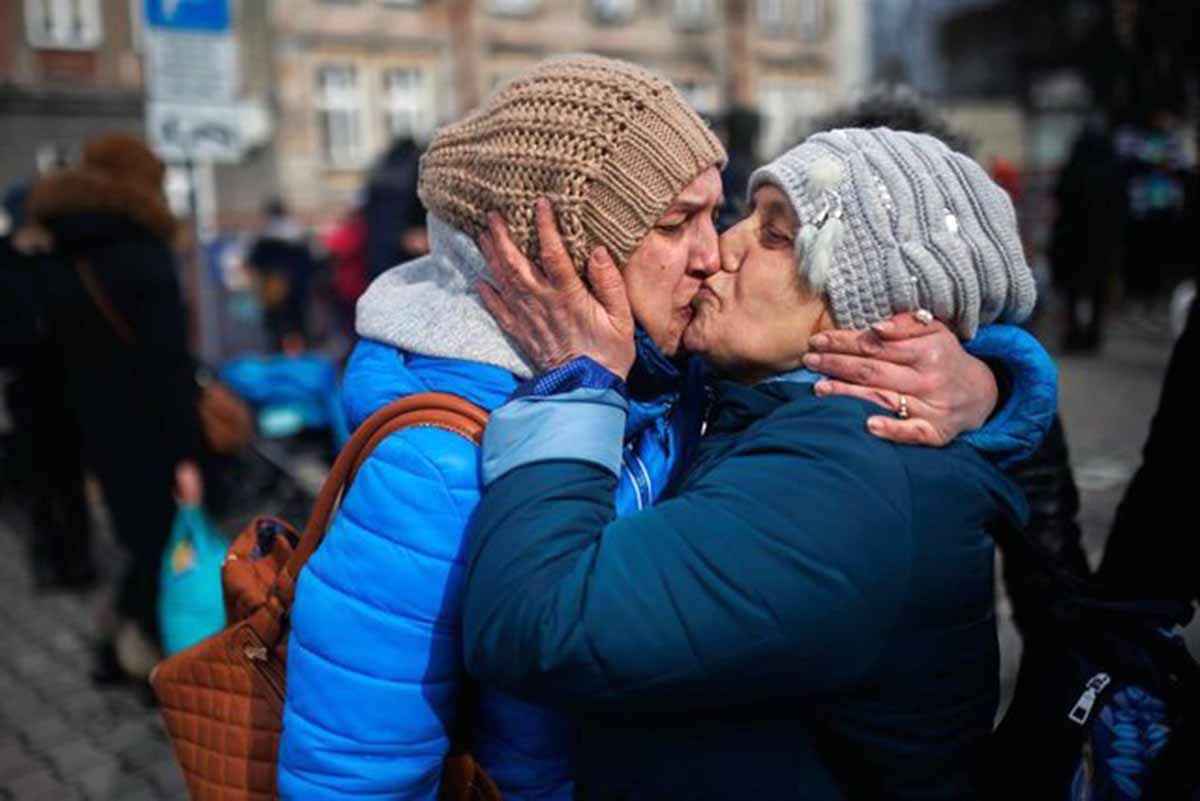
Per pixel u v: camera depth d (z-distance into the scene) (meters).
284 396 5.82
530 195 1.15
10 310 3.27
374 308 1.30
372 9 20.81
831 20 25.86
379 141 21.20
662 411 1.29
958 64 25.11
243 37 19.58
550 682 1.06
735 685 1.06
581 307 1.15
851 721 1.13
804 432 1.10
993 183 1.19
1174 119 13.40
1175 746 1.22
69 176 3.34
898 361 1.11
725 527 1.05
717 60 24.58
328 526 1.27
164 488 3.46
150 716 3.67
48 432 4.68
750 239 1.22
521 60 22.33
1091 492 5.40
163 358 3.37
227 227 19.20
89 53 18.86
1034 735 1.28
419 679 1.17
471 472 1.16
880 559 1.05
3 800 3.19
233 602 1.41
